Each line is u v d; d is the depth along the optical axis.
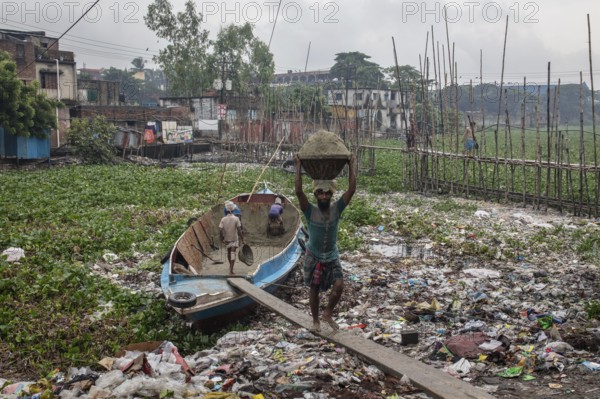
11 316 9.77
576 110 99.25
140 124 52.47
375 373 7.14
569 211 21.72
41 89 46.88
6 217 18.91
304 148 7.20
